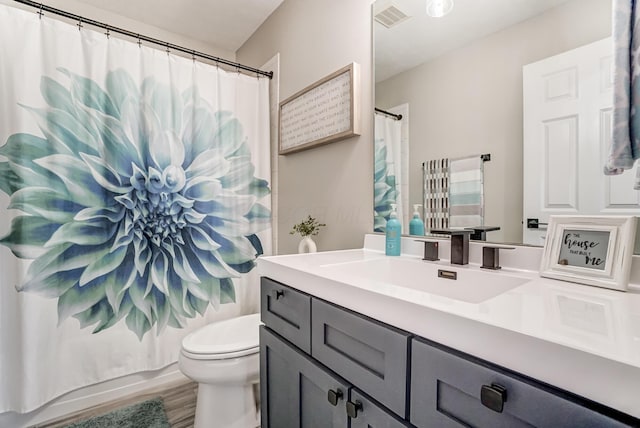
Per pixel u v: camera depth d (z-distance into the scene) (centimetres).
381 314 67
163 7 208
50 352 151
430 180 120
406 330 62
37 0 187
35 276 147
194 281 193
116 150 168
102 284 165
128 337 172
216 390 136
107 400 168
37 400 146
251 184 213
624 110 71
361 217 147
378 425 66
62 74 154
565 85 85
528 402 44
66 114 156
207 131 197
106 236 166
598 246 74
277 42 209
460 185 110
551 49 88
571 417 40
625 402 36
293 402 95
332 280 81
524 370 45
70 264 157
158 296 180
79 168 159
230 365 127
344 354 76
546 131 89
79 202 159
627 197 74
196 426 137
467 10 108
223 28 234
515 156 96
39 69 149
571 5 84
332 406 79
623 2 70
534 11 92
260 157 216
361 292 72
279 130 205
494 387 47
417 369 59
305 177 186
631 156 70
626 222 70
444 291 98
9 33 143
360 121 146
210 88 199
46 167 151
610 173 76
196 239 194
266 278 113
